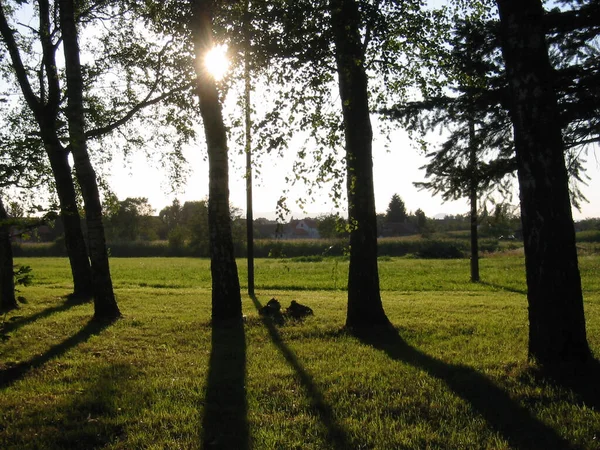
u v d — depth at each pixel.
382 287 20.30
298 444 4.46
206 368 6.88
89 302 13.76
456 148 9.57
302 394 5.77
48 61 13.91
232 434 4.71
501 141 9.23
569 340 6.00
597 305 13.10
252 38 7.86
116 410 5.36
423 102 9.07
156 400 5.64
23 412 5.34
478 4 8.51
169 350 8.00
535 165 6.03
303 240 50.16
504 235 22.44
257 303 13.97
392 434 4.63
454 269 28.45
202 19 9.51
